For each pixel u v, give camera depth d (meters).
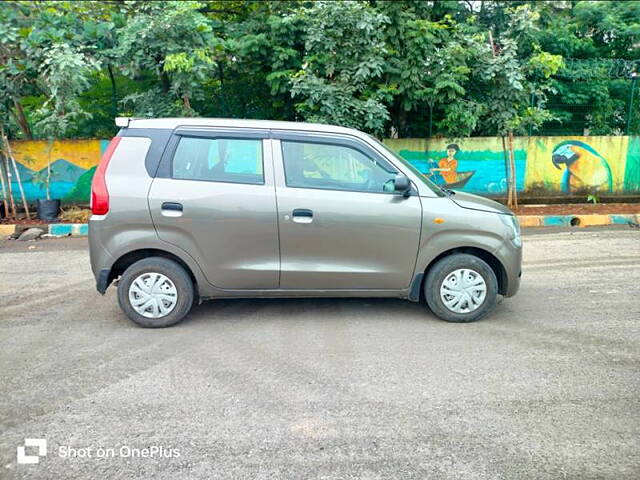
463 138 11.28
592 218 10.12
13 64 9.62
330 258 4.79
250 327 4.88
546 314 5.21
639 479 2.73
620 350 4.32
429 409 3.41
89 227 4.72
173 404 3.47
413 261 4.84
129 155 4.74
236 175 4.76
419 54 10.02
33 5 10.80
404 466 2.84
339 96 9.57
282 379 3.83
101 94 11.44
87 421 3.27
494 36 13.14
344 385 3.73
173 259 4.83
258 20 10.99
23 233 9.23
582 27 13.95
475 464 2.86
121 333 4.74
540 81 11.58
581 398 3.54
